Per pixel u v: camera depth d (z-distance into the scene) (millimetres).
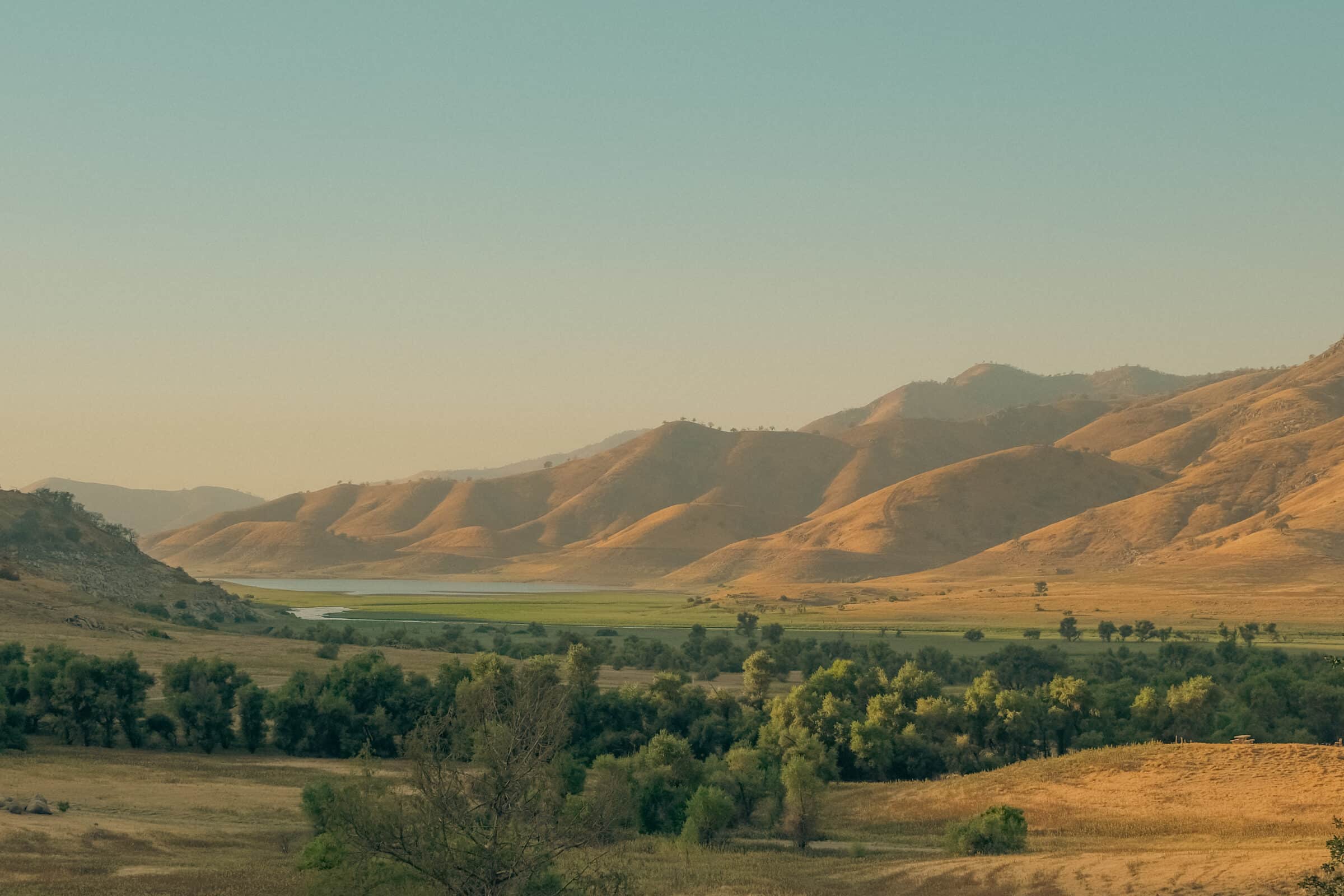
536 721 42562
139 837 72812
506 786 41000
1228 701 139875
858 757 113562
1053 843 79438
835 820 95188
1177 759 95125
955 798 96375
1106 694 127188
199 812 84500
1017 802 92000
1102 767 96500
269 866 66688
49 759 106000
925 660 186875
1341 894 39500
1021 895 64625
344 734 116750
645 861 76625
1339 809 78938
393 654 192000
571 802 45125
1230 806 82938
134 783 95438
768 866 75562
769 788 93250
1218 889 60094
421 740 42281
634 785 90750
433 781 41000
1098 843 78062
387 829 41031
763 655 149250
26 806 77812
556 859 43531
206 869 65125
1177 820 81750
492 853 40000
